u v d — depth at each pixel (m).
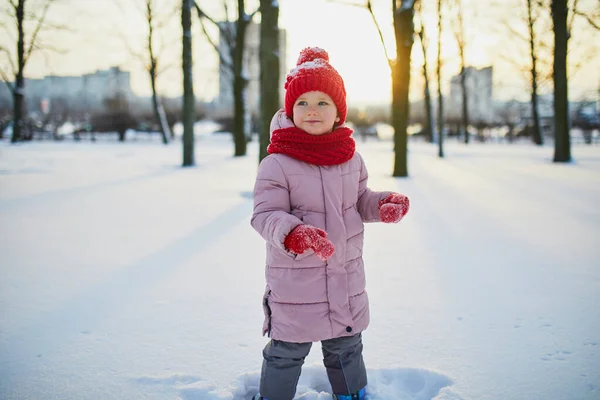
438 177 10.32
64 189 8.20
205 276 3.57
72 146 23.97
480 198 7.32
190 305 2.99
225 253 4.23
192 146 13.05
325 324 1.84
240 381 2.12
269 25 7.41
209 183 9.23
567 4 12.94
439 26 17.55
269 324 1.92
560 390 2.04
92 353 2.38
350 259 1.93
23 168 11.68
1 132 31.06
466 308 2.92
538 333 2.56
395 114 10.23
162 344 2.47
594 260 3.91
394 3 10.21
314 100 1.88
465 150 22.53
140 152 19.77
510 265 3.82
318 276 1.85
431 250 4.32
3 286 3.33
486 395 2.00
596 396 1.99
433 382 2.13
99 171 11.49
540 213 6.04
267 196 1.86
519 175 10.58
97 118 40.50
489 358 2.31
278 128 1.96
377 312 2.87
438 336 2.54
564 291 3.20
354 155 2.06
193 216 5.89
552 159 14.88
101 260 3.98
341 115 1.99
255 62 44.38
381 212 1.87
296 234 1.61
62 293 3.20
